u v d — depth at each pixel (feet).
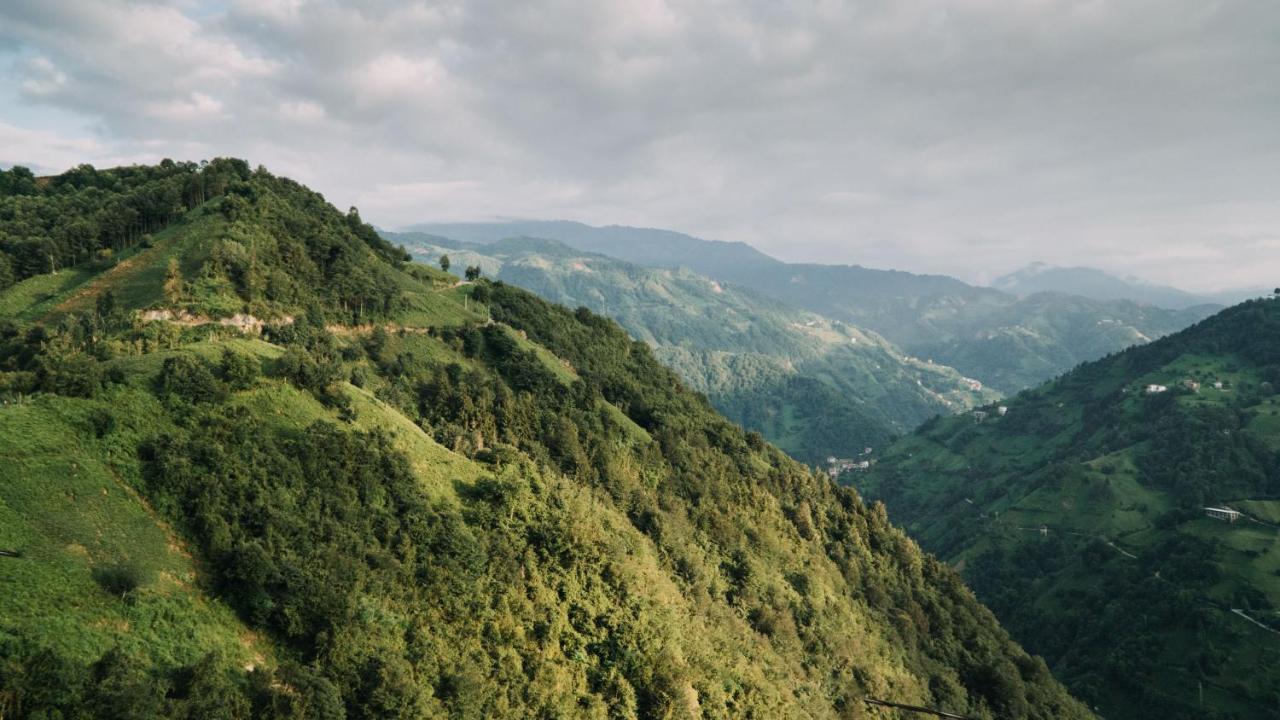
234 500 180.34
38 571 142.20
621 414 448.65
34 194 532.73
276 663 156.35
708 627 282.36
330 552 176.96
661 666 220.43
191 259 369.09
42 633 129.49
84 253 412.77
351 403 243.40
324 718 144.87
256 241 392.06
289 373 233.55
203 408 202.69
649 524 326.85
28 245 402.31
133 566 150.41
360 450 213.87
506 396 371.76
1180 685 545.03
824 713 293.64
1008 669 432.25
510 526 232.53
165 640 144.56
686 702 218.18
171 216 449.48
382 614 174.70
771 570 377.71
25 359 284.20
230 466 186.29
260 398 219.82
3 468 160.45
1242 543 644.27
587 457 358.64
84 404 187.73
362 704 155.63
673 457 419.13
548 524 238.68
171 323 317.22
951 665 426.92
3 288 380.17
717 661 253.44
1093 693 563.48
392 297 435.12
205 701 130.62
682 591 295.89
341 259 433.89
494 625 195.72
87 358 222.07
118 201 468.34
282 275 379.14
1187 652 564.71
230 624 157.79
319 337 343.05
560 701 194.90
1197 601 600.39
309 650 161.89
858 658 358.64
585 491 301.63
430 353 402.93
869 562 458.50
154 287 343.87
